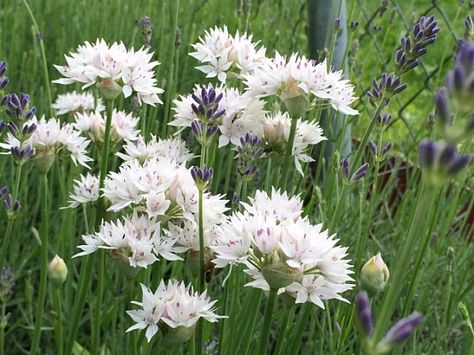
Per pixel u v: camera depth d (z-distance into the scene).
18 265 0.49
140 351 0.34
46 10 0.73
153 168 0.29
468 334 0.37
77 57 0.33
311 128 0.35
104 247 0.28
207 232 0.29
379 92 0.33
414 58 0.30
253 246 0.25
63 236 0.40
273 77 0.32
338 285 0.25
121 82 0.33
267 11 0.66
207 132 0.28
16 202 0.32
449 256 0.36
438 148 0.16
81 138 0.36
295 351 0.32
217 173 0.37
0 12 0.72
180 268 0.34
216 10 0.72
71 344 0.33
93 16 0.68
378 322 0.17
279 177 0.38
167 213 0.29
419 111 0.72
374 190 0.35
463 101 0.16
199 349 0.29
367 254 0.43
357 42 0.50
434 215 0.34
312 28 0.53
